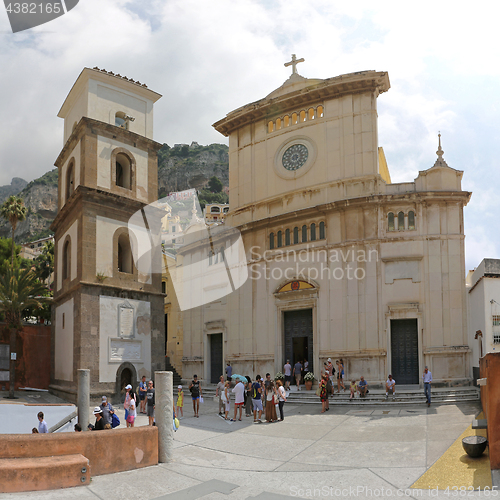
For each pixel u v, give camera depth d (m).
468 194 30.80
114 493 10.66
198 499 10.55
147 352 31.67
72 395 28.88
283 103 36.72
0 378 34.78
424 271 30.44
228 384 23.75
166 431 13.92
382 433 18.30
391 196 31.23
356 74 33.53
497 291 26.00
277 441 17.98
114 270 31.02
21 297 34.09
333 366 31.11
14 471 10.39
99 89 33.09
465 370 28.95
